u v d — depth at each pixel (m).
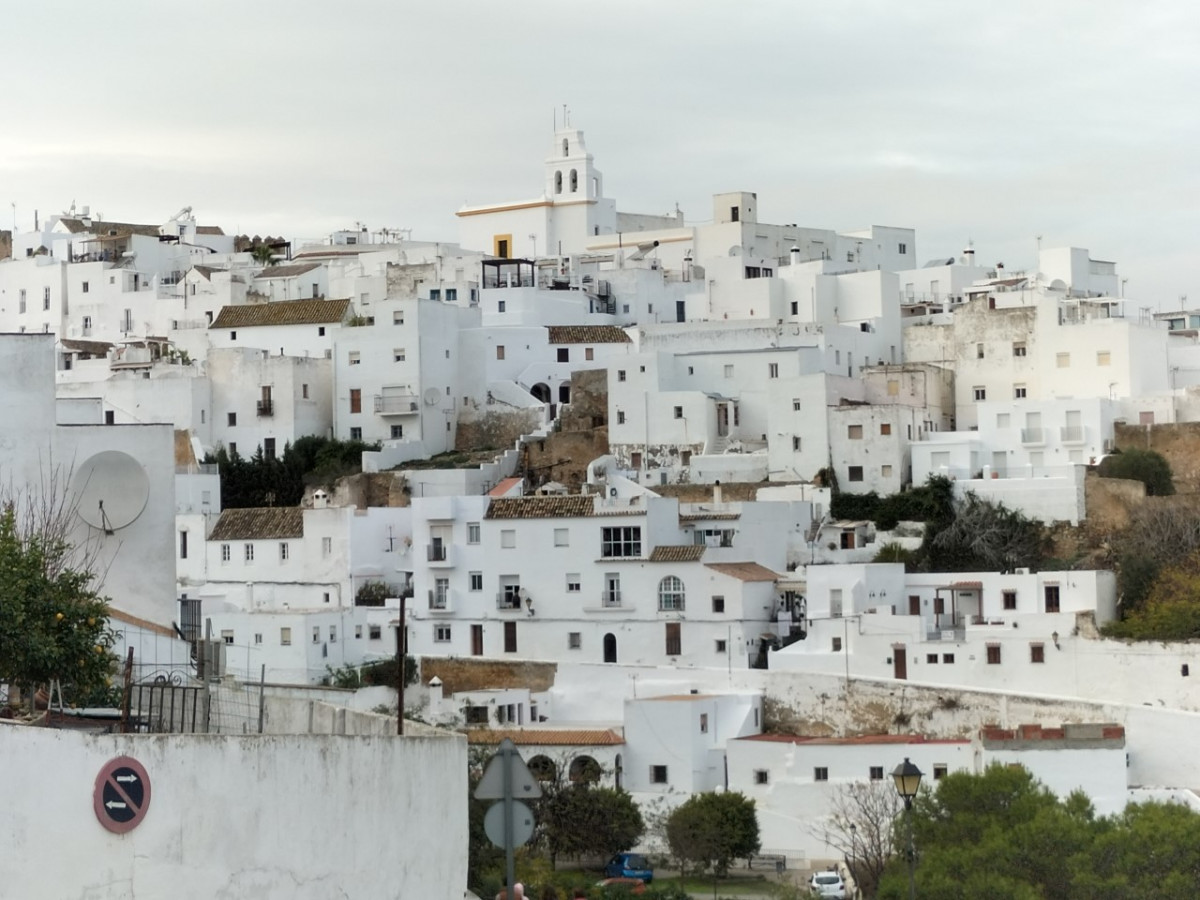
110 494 48.62
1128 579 124.69
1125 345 157.50
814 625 120.25
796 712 116.75
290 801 30.75
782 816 103.88
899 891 78.44
